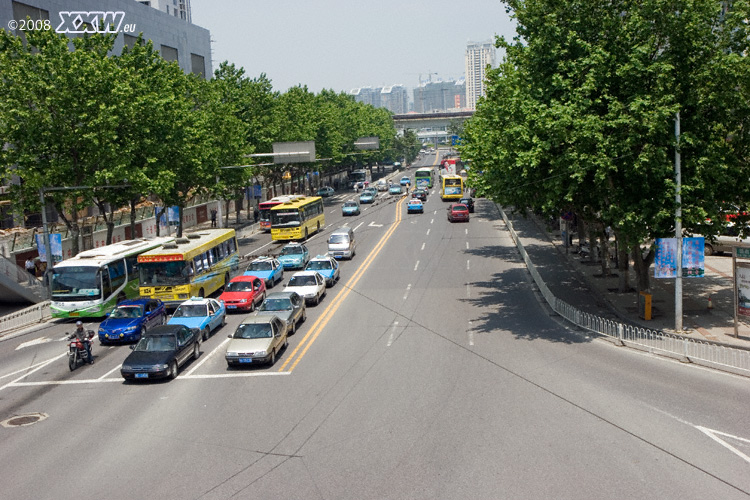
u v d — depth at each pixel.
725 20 23.70
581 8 24.55
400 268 40.47
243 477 12.93
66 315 29.62
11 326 29.81
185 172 44.75
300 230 52.66
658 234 25.16
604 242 35.34
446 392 17.64
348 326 26.50
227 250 38.28
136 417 16.97
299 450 14.17
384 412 16.28
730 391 16.95
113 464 13.89
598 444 13.72
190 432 15.63
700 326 24.17
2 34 35.06
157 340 21.34
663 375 18.61
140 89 38.34
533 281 35.19
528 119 23.83
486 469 12.71
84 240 47.19
